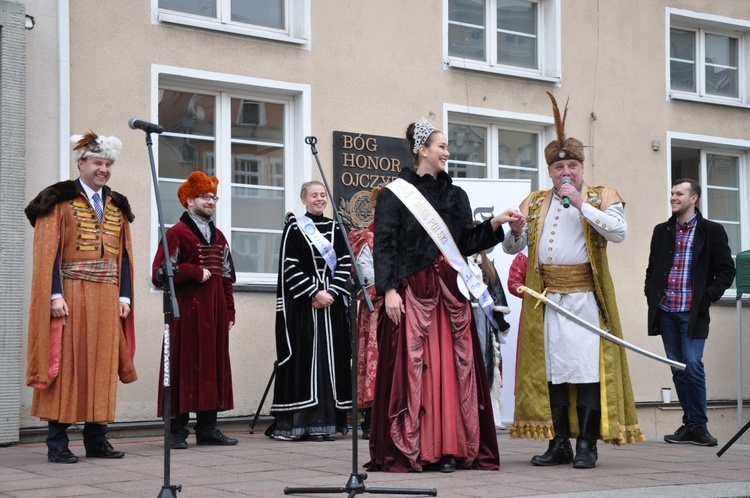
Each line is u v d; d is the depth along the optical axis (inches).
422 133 248.2
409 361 237.9
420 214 241.8
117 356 272.1
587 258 259.3
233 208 378.9
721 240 341.1
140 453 287.6
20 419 317.1
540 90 451.5
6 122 314.5
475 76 433.4
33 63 327.0
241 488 214.7
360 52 401.7
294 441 323.0
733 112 511.2
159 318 347.9
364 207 397.1
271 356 372.5
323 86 391.9
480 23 446.6
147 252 349.1
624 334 464.8
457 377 242.7
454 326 242.8
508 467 254.5
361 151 398.9
